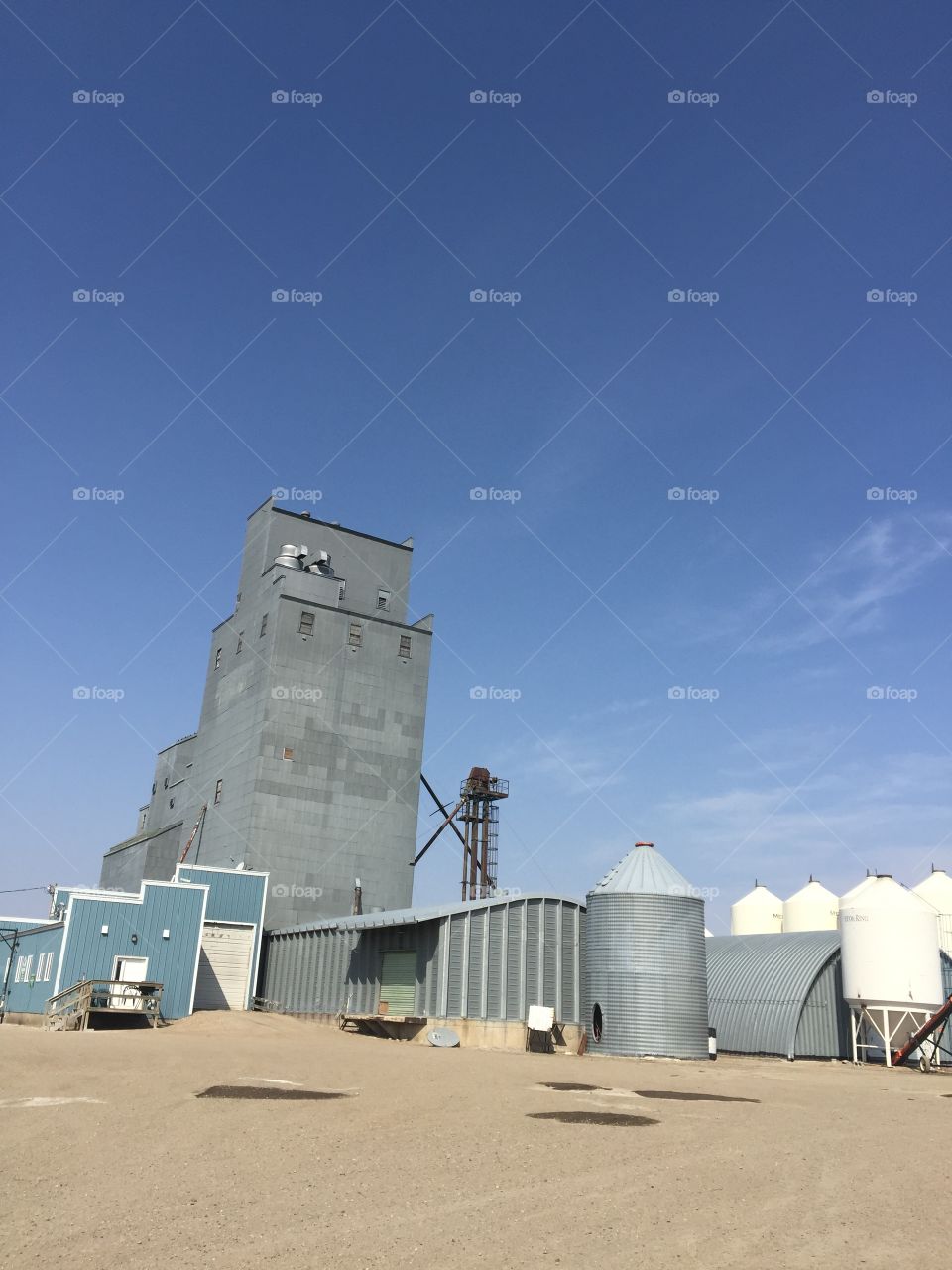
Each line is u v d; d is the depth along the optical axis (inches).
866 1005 1786.4
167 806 3425.2
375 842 2878.9
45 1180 478.9
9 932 2477.9
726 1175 515.2
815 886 2957.7
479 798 3078.2
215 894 2400.3
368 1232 396.5
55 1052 1011.9
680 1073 1234.6
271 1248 374.0
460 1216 422.0
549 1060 1358.3
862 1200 468.8
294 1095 765.3
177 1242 380.5
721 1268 355.6
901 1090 1125.1
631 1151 574.6
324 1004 2162.9
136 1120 637.3
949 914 2581.2
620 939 1672.0
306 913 2726.4
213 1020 1793.8
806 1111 827.4
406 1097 770.8
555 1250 374.9
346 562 3255.4
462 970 1768.0
